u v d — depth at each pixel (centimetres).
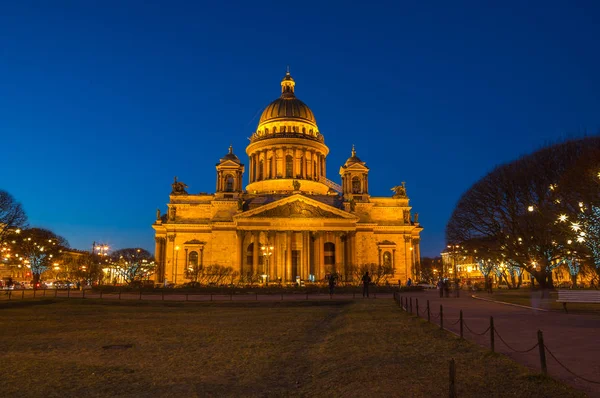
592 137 6962
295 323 3950
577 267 7906
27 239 10075
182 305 6206
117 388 1756
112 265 13775
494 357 1923
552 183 6656
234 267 11362
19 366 2141
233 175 12544
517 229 7294
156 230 12712
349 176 12600
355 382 1653
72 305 6369
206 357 2369
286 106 14575
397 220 12575
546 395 1377
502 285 11838
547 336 2502
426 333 2762
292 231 11438
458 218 8344
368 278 7225
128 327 3681
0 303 6169
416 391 1483
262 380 1881
